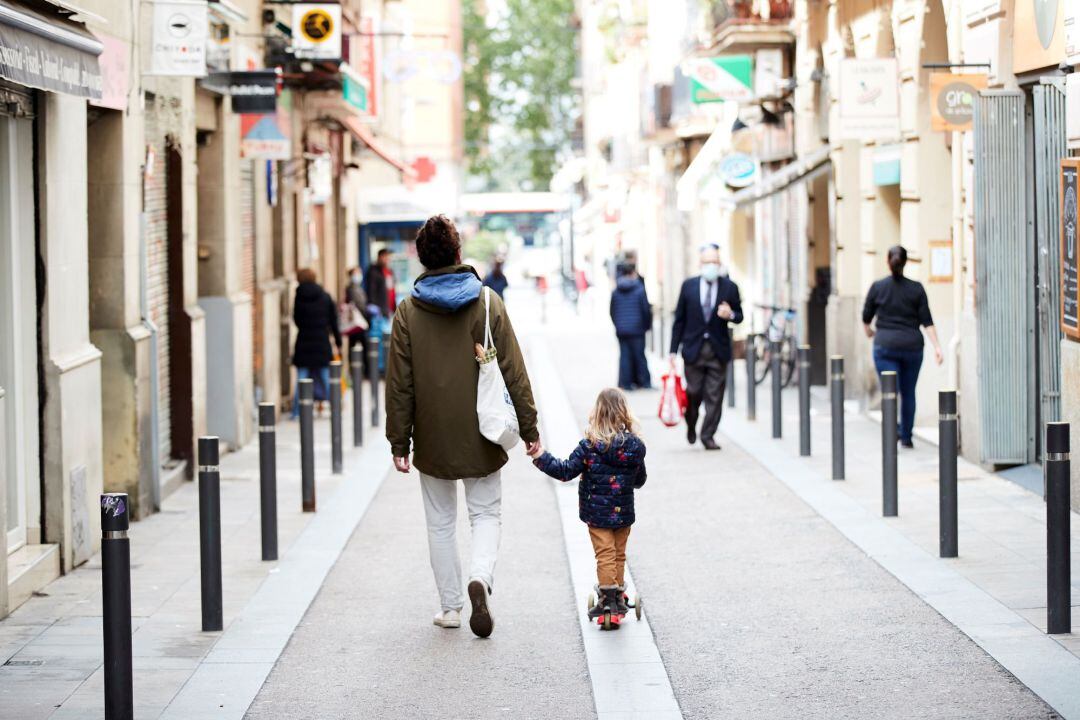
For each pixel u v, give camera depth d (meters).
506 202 56.28
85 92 9.98
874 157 19.80
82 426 11.13
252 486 14.88
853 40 21.06
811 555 10.75
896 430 11.97
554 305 58.25
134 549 11.61
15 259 10.37
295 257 24.94
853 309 21.50
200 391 16.22
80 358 11.09
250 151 19.06
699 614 9.18
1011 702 7.19
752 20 25.41
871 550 10.74
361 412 17.72
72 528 10.84
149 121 14.47
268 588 10.09
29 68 8.86
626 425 8.80
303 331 21.56
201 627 8.98
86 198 11.69
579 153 76.75
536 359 30.56
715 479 14.38
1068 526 8.29
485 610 8.56
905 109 18.00
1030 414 14.00
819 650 8.26
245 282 20.12
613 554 8.83
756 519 12.25
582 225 58.59
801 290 25.41
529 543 11.69
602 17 51.47
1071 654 7.92
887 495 11.96
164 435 15.20
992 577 9.74
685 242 38.91
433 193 35.22
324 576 10.48
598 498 8.79
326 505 13.52
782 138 26.88
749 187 25.19
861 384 19.62
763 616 9.06
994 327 13.97
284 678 7.98
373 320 27.72
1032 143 13.85
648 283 48.34
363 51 34.78
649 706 7.33
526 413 8.54
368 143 30.20
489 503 8.80
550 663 8.19
